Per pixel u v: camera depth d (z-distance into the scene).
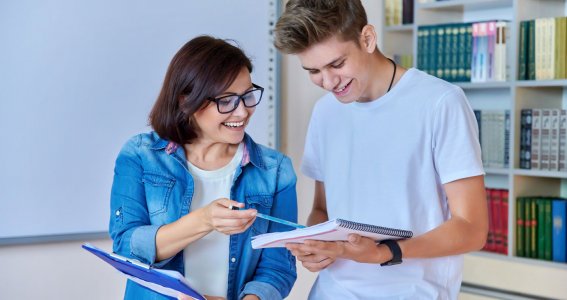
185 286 1.53
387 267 1.81
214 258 1.80
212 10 3.16
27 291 2.86
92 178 2.93
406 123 1.77
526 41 3.22
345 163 1.90
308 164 2.05
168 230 1.69
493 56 3.32
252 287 1.79
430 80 1.78
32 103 2.80
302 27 1.64
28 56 2.79
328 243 1.56
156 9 3.03
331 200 1.95
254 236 1.75
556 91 3.43
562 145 3.17
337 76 1.70
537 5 3.31
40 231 2.84
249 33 3.25
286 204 1.89
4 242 2.77
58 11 2.83
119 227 1.78
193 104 1.69
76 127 2.89
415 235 1.79
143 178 1.80
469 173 1.70
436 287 1.79
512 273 3.27
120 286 3.05
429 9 3.59
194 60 1.70
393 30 3.71
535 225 3.24
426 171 1.77
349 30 1.66
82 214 2.92
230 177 1.83
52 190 2.86
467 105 1.75
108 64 2.94
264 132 3.32
